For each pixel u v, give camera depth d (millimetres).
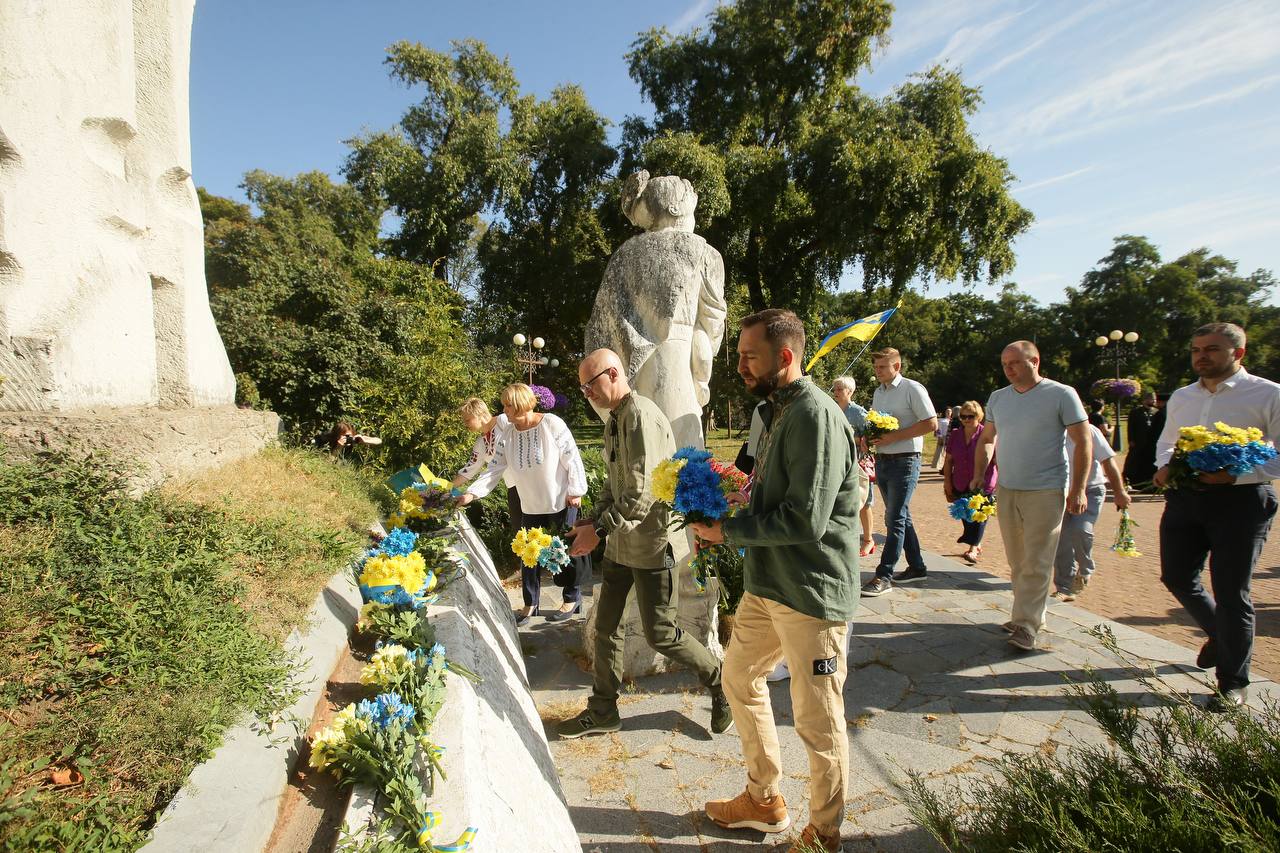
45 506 1910
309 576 2393
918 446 5098
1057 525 3777
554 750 2932
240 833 1227
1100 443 5059
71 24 2832
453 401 8438
